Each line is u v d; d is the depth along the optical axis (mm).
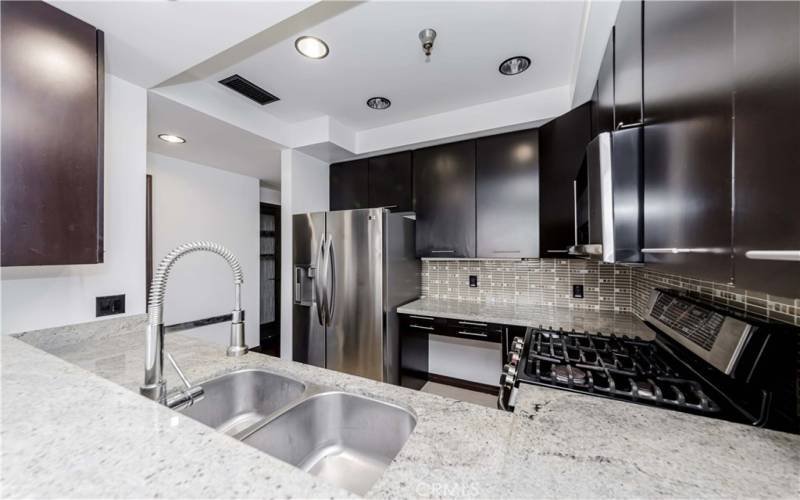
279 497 426
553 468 538
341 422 956
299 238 2625
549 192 2033
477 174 2404
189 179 3102
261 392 1119
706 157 617
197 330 3168
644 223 892
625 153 925
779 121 434
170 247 2939
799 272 405
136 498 416
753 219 486
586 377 1069
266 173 3590
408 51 1676
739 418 803
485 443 637
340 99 2213
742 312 947
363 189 2904
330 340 2475
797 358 756
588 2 1185
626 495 473
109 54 1380
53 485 433
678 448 598
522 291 2529
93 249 1270
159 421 606
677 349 1188
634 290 2107
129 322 1562
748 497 469
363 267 2371
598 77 1564
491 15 1411
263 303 4410
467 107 2330
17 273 1277
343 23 1459
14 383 749
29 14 1094
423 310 2369
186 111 1936
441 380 2918
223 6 1113
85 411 632
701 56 638
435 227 2562
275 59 1741
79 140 1220
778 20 436
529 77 1933
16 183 1086
